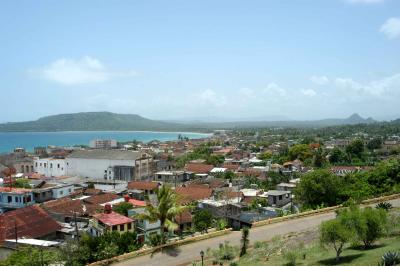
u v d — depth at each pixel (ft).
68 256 145.38
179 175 430.61
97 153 481.05
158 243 163.43
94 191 334.85
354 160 580.71
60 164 488.44
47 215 215.10
